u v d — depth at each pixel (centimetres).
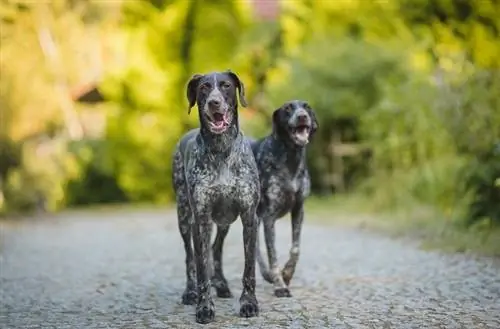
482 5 1720
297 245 884
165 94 2681
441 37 1877
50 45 2900
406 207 1638
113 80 2647
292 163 861
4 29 2831
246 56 2770
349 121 2236
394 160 1786
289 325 709
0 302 863
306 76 2288
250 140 926
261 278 984
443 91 1457
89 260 1227
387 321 712
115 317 769
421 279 927
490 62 1647
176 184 849
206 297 742
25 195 2256
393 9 2139
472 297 807
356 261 1098
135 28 2792
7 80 2302
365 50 2244
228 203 757
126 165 2627
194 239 753
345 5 2556
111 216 2181
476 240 1191
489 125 1320
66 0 2952
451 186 1393
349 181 2250
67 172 2531
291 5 2709
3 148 2242
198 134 775
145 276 1036
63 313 796
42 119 2547
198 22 2767
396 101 1784
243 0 2803
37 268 1143
